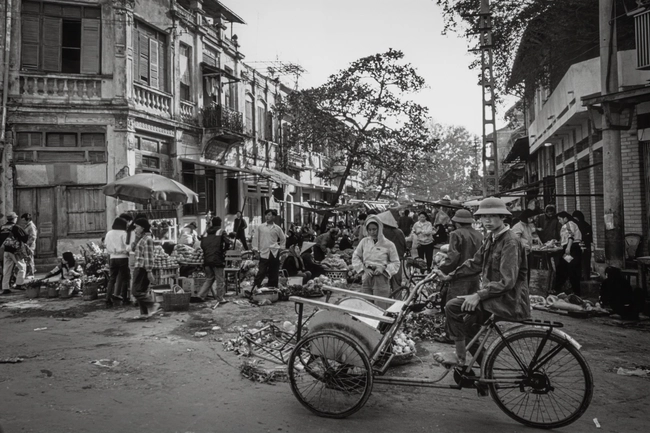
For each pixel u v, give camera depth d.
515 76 20.66
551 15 16.56
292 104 26.55
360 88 24.75
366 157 26.92
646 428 4.19
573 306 8.70
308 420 4.32
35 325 8.38
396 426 4.21
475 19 17.45
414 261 8.83
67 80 16.27
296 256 13.08
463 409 4.64
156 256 10.59
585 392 4.14
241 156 25.81
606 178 10.38
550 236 12.16
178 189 12.55
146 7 18.23
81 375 5.59
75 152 16.39
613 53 10.48
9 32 15.62
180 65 20.52
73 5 16.55
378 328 4.95
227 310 9.62
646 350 6.57
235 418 4.34
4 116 15.38
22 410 4.50
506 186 42.50
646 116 11.56
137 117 17.19
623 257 10.23
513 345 4.37
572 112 13.79
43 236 16.06
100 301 10.82
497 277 4.55
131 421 4.26
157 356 6.38
